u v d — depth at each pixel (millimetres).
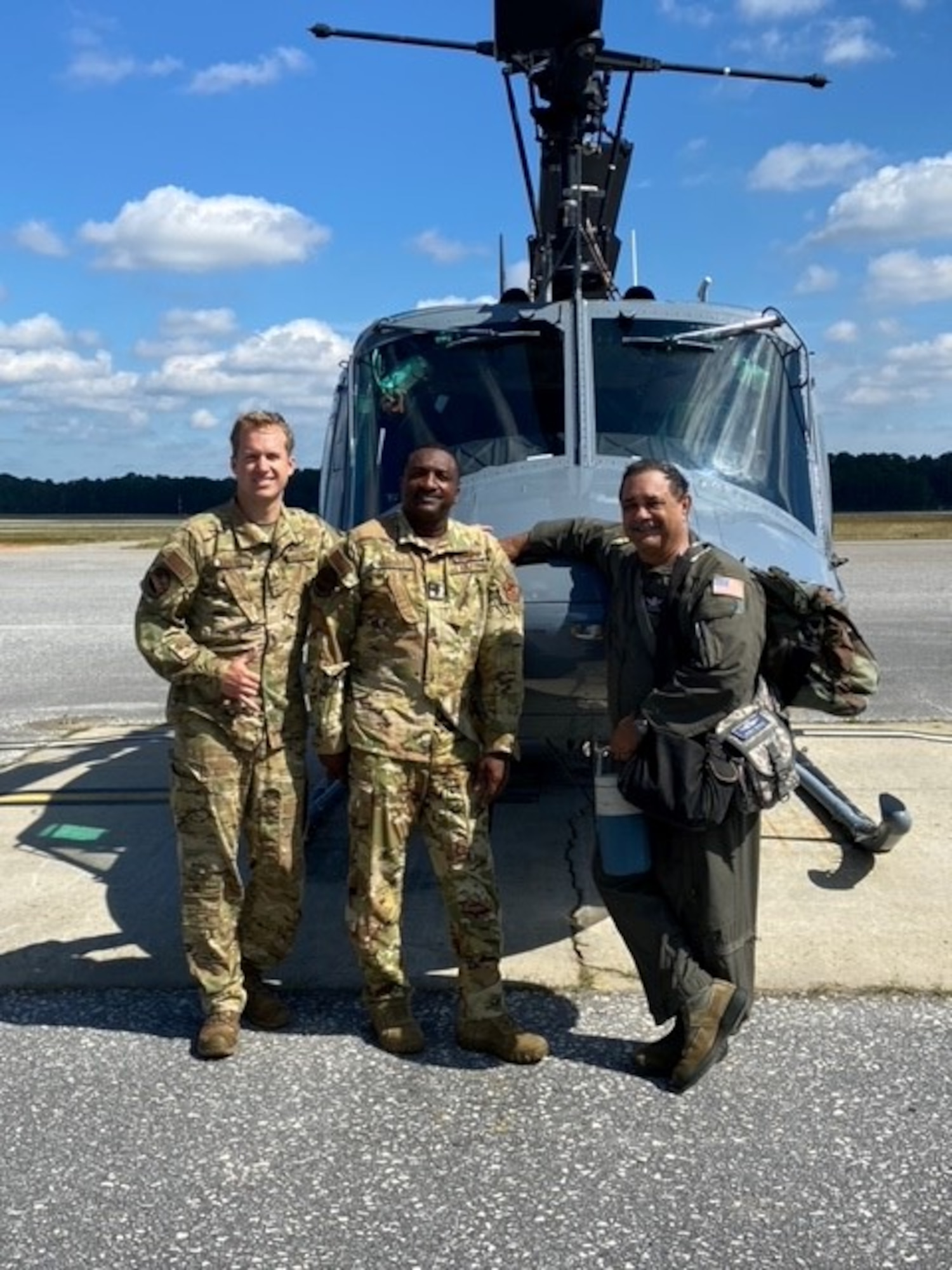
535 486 4035
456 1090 3082
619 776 3049
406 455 4562
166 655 3174
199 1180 2686
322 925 4289
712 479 4301
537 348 4684
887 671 9820
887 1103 2986
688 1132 2869
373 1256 2418
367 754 3174
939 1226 2492
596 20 5293
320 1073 3182
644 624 3078
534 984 3742
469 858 3230
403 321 4953
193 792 3258
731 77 5828
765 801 2947
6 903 4555
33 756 7047
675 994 3051
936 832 5285
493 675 3238
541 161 6215
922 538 35031
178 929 4258
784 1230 2482
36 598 18266
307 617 3342
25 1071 3213
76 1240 2473
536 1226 2512
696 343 4684
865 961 3855
